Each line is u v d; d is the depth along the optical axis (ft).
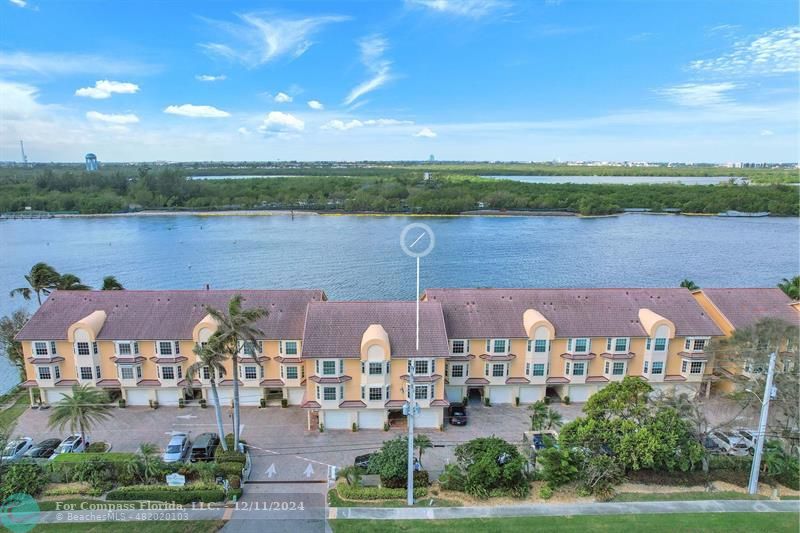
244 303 213.05
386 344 181.98
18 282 424.05
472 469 144.66
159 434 184.03
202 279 427.74
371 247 558.15
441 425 190.08
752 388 169.37
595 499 139.95
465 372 205.98
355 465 155.53
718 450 165.37
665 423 149.07
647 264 482.28
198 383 203.92
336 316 195.11
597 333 205.67
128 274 444.14
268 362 203.51
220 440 174.29
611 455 149.48
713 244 579.07
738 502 138.31
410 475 136.46
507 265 476.13
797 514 132.36
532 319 204.95
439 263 483.10
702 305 225.35
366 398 185.88
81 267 468.75
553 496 141.69
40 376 199.31
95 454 156.66
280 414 201.16
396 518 132.05
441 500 140.56
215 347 155.84
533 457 158.30
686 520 129.08
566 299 218.79
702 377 207.51
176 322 204.85
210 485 145.07
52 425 163.43
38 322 202.28
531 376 206.08
